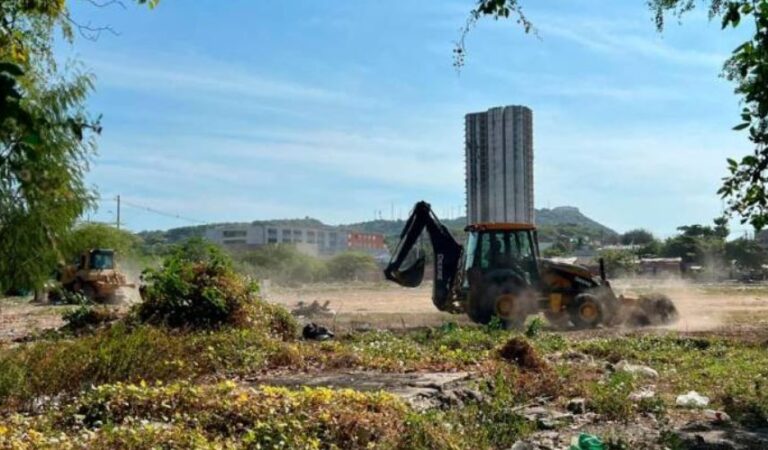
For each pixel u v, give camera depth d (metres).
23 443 6.30
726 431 8.85
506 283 21.28
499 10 6.69
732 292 46.50
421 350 14.38
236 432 7.02
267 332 16.38
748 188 8.60
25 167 4.30
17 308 31.44
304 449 6.48
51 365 9.41
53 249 14.73
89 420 7.61
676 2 10.21
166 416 7.46
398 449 6.87
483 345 15.42
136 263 48.22
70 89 15.30
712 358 14.62
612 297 21.81
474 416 8.59
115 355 10.06
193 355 11.70
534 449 7.70
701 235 97.31
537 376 11.05
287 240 130.75
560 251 83.12
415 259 22.27
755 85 8.07
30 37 8.42
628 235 130.00
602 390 10.16
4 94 3.16
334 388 9.79
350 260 77.44
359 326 21.94
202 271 16.72
